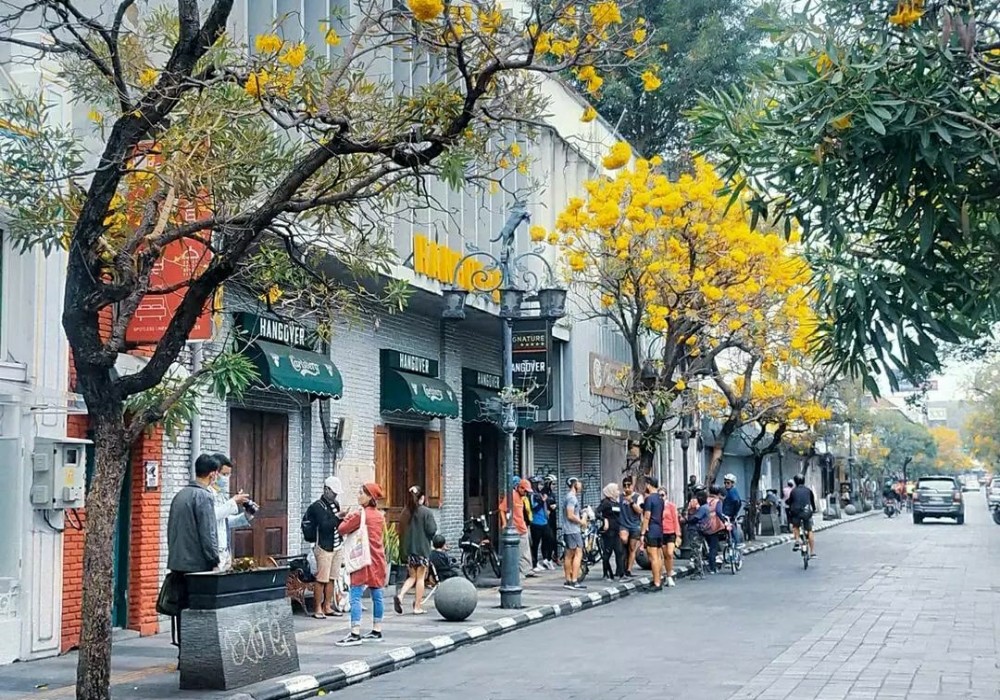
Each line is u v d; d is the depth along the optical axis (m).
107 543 8.86
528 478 27.34
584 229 25.19
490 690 11.18
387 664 12.73
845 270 6.86
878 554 32.66
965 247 6.77
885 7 6.66
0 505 12.71
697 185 23.73
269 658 11.42
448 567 19.08
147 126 9.52
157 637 14.63
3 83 12.87
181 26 9.70
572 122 30.64
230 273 9.37
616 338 33.53
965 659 12.62
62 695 10.60
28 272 13.03
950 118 6.33
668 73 38.22
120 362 13.60
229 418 17.14
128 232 10.39
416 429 23.55
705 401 34.28
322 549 16.58
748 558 31.78
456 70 11.11
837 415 50.12
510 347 18.88
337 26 17.98
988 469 109.25
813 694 10.50
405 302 12.17
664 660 12.91
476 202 23.77
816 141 6.60
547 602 19.00
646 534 22.53
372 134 9.83
